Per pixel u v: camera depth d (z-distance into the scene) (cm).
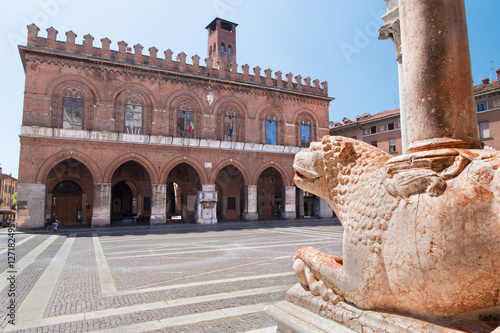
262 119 3659
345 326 290
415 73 294
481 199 219
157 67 3142
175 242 1770
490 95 3253
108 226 2803
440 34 284
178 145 3173
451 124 275
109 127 2931
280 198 4188
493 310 241
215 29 5069
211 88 3422
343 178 318
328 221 3609
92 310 622
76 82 2845
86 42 2920
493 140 3225
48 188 3075
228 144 3422
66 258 1255
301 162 368
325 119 4041
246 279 883
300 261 363
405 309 257
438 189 235
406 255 245
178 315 588
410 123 299
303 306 347
